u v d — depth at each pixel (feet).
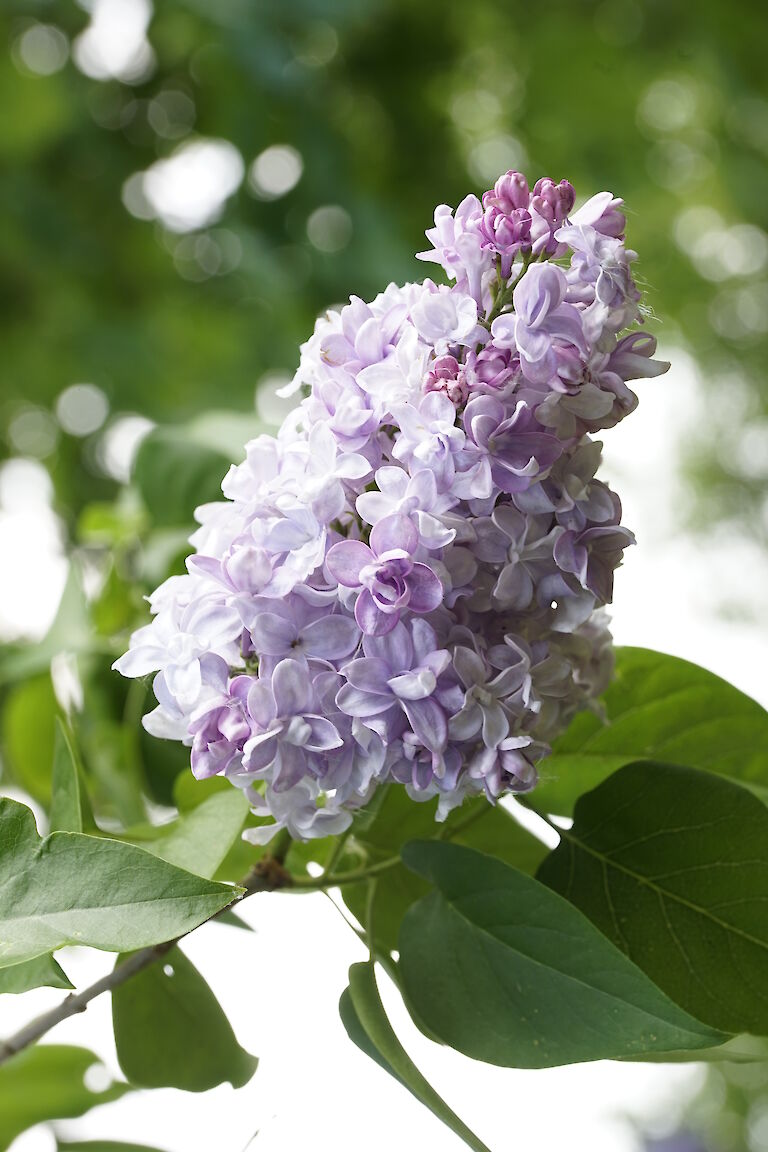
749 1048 2.82
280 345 6.79
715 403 11.96
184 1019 2.72
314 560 2.37
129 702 3.14
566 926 2.45
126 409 7.13
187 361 7.27
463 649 2.37
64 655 3.18
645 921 2.56
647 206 8.76
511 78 7.75
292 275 6.20
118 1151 3.03
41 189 6.63
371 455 2.41
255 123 6.10
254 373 6.94
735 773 2.77
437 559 2.38
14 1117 3.15
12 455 7.35
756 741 2.75
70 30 6.63
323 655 2.38
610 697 2.74
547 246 2.42
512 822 2.76
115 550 3.43
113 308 7.09
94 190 6.88
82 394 7.23
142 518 3.43
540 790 2.78
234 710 2.38
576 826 2.59
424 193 6.98
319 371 2.43
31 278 6.83
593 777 2.77
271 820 2.66
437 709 2.36
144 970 2.70
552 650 2.46
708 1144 11.98
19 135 6.68
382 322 2.43
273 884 2.58
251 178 6.25
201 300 7.21
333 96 6.53
